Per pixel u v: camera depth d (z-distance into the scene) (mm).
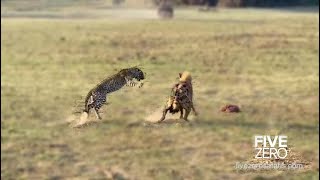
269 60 44125
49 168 20016
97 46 51344
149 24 74812
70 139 22547
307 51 49000
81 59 43281
